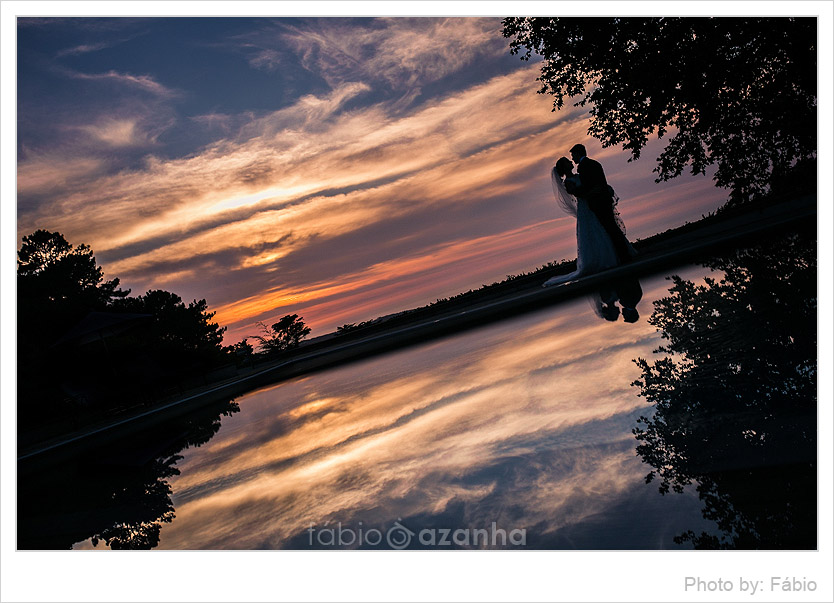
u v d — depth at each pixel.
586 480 1.52
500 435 2.09
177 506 2.37
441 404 2.97
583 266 7.82
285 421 4.06
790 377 1.89
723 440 1.54
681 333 3.06
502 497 1.54
